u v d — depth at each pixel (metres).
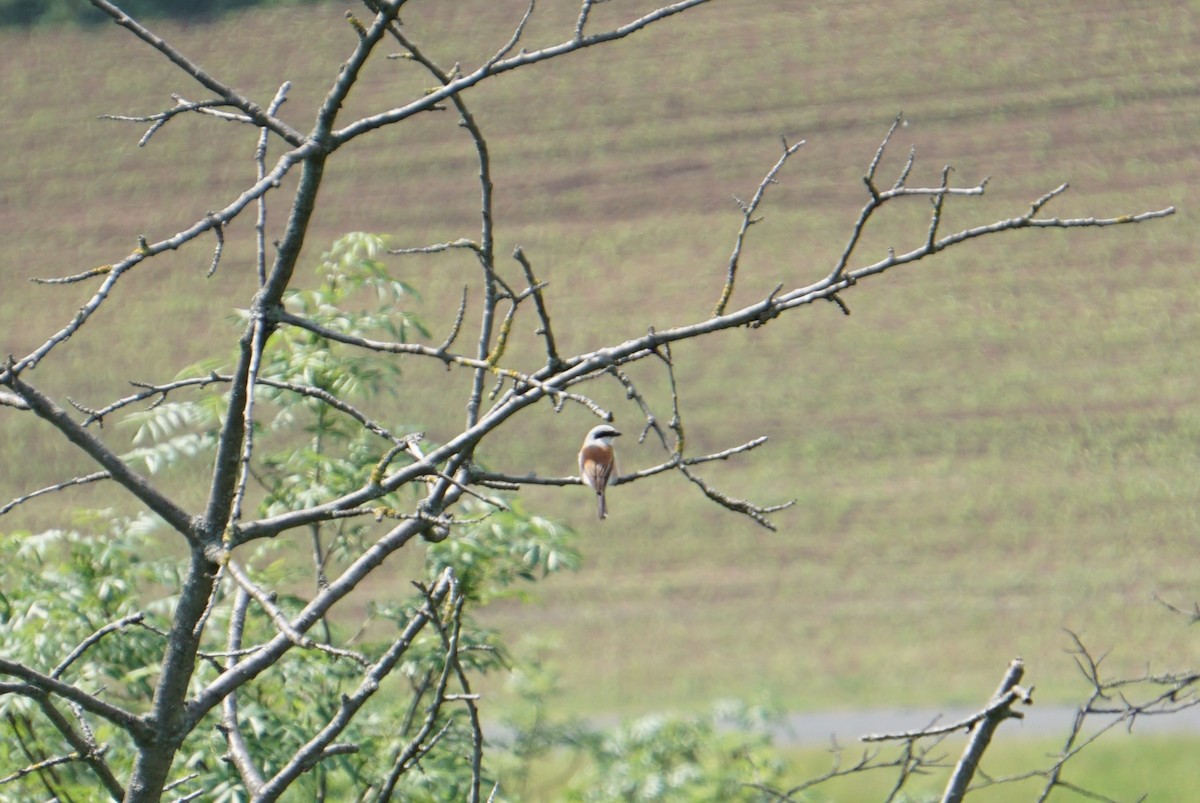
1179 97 63.56
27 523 42.91
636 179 62.75
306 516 7.49
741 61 69.31
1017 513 42.56
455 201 62.31
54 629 11.26
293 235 7.79
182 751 10.84
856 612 38.16
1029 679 34.25
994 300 53.28
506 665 12.68
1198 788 26.30
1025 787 26.72
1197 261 54.38
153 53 72.88
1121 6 69.69
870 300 53.81
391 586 37.84
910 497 43.59
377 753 11.67
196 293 56.88
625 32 8.14
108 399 50.75
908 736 8.45
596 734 17.45
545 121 66.75
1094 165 60.38
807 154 63.12
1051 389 48.47
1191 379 48.41
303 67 70.94
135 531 12.32
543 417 48.19
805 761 28.70
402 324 13.52
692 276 56.38
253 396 7.29
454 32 71.94
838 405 48.41
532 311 53.88
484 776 11.73
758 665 35.78
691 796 16.05
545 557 11.75
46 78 71.75
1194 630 36.25
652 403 48.81
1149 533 41.28
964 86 66.06
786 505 7.99
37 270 59.25
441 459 7.84
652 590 39.47
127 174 65.44
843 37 70.19
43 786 11.12
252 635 12.19
